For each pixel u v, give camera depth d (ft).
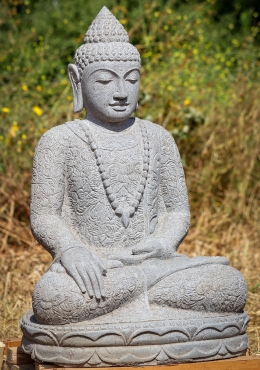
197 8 40.52
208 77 37.14
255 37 44.55
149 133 17.47
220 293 15.53
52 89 35.53
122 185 16.76
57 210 16.79
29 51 38.58
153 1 42.65
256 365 15.39
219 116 32.68
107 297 15.08
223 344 15.39
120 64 16.94
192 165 32.09
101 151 16.80
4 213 30.48
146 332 14.85
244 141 31.96
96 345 14.84
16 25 40.98
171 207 17.60
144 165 17.02
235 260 27.63
